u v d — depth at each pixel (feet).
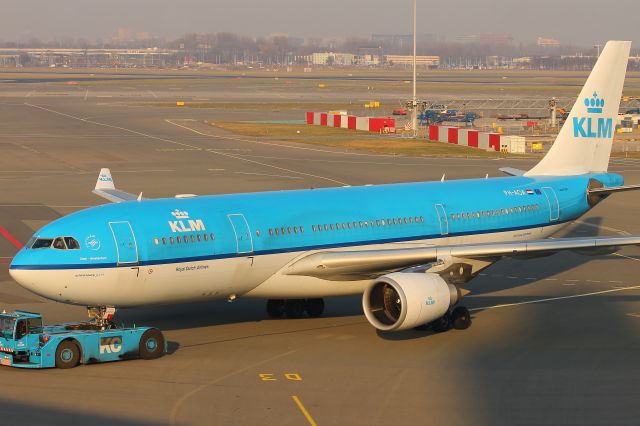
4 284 353.92
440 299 273.75
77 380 236.63
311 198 305.32
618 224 494.18
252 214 286.05
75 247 253.24
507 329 296.71
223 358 260.01
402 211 318.04
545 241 284.82
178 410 214.48
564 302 334.85
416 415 213.25
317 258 288.30
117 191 373.61
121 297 261.03
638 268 394.93
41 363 242.58
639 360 260.83
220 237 274.98
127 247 257.96
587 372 249.14
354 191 318.24
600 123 381.40
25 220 495.41
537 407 220.02
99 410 213.66
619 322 305.73
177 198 287.69
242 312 318.24
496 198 342.23
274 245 285.43
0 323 249.34
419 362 258.16
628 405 221.46
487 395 228.84
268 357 261.65
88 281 253.65
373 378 242.17
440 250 284.82
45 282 251.19
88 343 248.73
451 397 226.79
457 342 280.51
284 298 297.33
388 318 277.03
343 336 286.87
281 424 205.98
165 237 264.72
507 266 399.44
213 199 287.89
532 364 256.73
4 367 248.11
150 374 243.19
